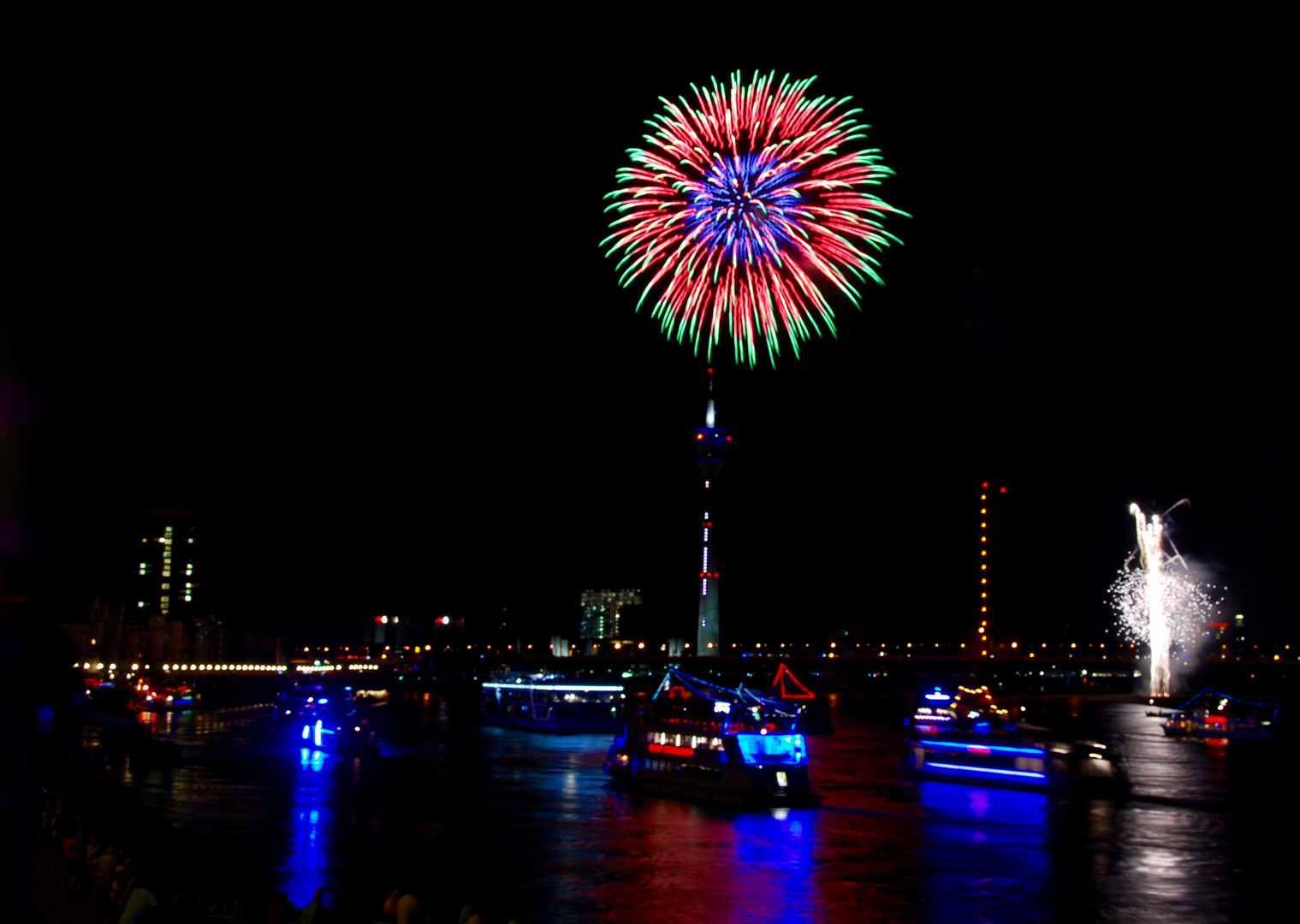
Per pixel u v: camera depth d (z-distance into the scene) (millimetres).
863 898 69438
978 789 117625
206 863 72125
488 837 87625
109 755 142875
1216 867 79562
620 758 118312
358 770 132750
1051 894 71312
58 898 40531
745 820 96188
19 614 4598
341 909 63406
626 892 69812
